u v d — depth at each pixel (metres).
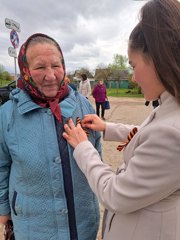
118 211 1.11
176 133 0.96
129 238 1.18
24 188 1.54
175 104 1.05
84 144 1.31
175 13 0.98
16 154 1.51
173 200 1.11
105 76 44.94
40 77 1.45
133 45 1.08
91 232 1.66
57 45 1.52
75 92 1.68
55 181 1.48
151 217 1.12
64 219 1.52
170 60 0.97
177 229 1.14
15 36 6.43
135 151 1.07
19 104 1.51
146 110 15.23
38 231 1.54
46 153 1.47
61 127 1.51
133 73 1.14
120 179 1.08
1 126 1.57
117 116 12.05
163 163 0.98
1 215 1.77
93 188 1.20
